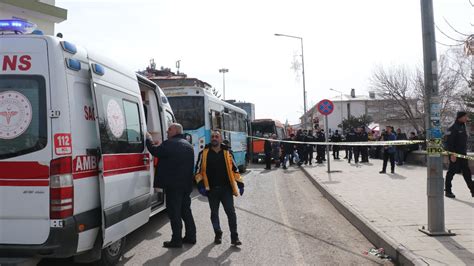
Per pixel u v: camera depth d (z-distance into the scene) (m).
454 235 6.68
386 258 6.28
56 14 15.80
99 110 5.14
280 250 6.75
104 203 5.05
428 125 6.88
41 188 4.48
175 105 15.27
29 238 4.48
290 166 25.27
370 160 25.42
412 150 21.80
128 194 5.81
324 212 9.98
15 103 4.56
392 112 49.66
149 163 6.75
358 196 10.86
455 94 38.62
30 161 4.50
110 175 5.27
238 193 7.29
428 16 6.94
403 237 6.64
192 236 7.17
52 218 4.46
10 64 4.59
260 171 21.48
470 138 26.27
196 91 15.23
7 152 4.53
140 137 6.45
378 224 7.57
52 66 4.57
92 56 5.21
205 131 15.11
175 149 6.84
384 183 13.31
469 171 9.95
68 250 4.53
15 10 14.57
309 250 6.76
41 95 4.55
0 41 4.61
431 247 6.06
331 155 32.84
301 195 12.75
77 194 4.64
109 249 5.68
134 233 7.93
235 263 6.07
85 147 4.86
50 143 4.50
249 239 7.45
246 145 22.31
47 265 5.87
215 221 7.19
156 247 6.93
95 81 5.12
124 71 6.18
